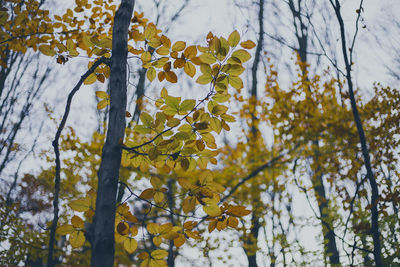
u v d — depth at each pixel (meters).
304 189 5.80
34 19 4.29
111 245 1.70
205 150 2.33
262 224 8.43
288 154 8.71
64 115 2.14
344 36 4.80
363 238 6.83
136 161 2.44
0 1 4.81
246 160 8.57
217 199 2.09
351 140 8.71
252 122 9.53
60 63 2.77
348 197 7.70
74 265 6.09
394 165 7.68
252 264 8.26
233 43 2.04
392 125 8.18
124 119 2.00
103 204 1.77
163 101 2.57
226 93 2.21
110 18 4.50
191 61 2.30
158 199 2.14
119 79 2.05
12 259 6.05
